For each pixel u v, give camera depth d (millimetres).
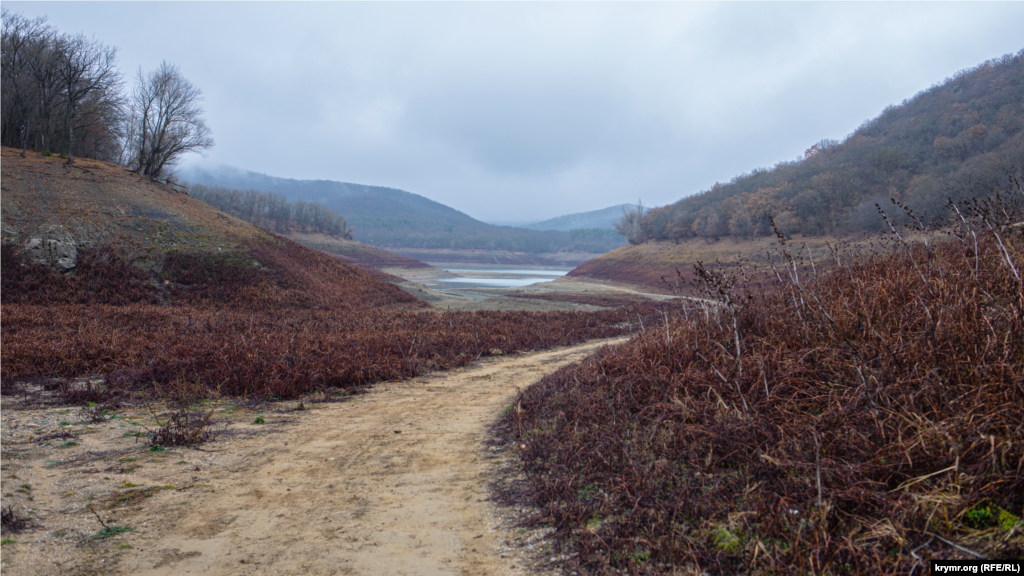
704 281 7215
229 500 4613
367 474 5340
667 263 80188
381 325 19703
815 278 7883
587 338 20188
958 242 7121
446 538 3877
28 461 5234
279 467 5551
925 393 3873
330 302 32594
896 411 3883
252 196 131125
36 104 41125
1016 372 3611
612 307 38906
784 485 3645
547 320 24531
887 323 5203
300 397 9375
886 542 2941
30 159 35625
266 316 23719
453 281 97375
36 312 17953
